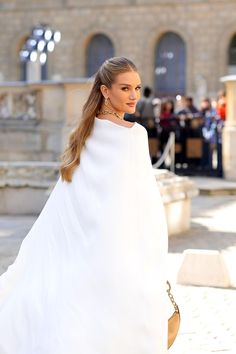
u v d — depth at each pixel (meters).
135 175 4.89
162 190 12.71
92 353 4.59
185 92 49.88
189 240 12.81
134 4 50.41
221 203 18.20
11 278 5.25
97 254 4.75
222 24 48.81
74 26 51.91
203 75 49.25
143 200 4.89
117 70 4.99
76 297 4.70
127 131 4.91
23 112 23.92
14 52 53.56
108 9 51.09
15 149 23.95
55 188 5.15
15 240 12.49
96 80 5.10
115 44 51.00
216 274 9.48
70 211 4.95
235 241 12.77
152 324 4.70
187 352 6.78
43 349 4.66
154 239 4.88
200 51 49.31
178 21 49.59
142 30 50.41
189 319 7.89
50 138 23.20
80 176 4.97
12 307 4.94
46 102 23.20
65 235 4.93
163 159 21.70
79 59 51.91
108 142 4.93
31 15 52.91
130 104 5.05
